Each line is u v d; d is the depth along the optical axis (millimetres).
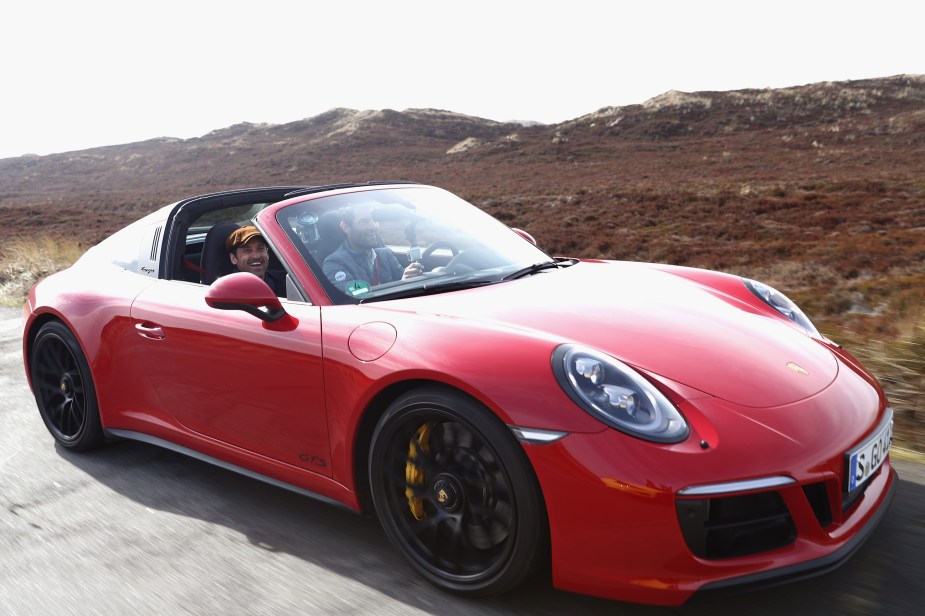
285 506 3051
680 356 2363
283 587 2451
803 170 42188
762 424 2133
